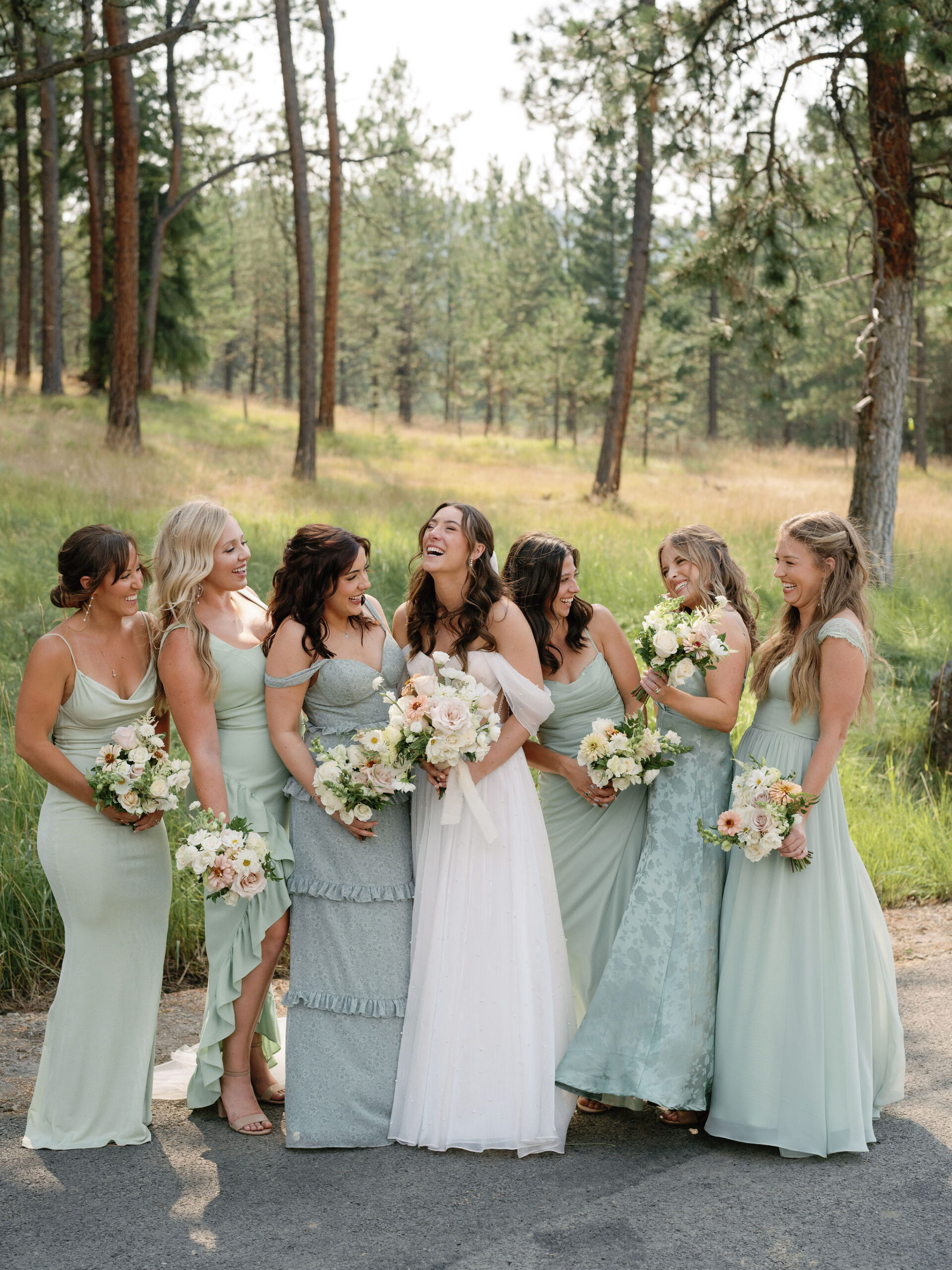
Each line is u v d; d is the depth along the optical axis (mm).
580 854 3740
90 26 10320
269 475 18469
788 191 11281
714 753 3533
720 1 10297
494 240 57469
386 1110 3295
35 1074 3652
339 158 26062
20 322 31375
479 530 3469
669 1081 3262
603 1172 3084
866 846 5855
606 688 3783
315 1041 3316
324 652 3441
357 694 3469
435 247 55688
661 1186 2996
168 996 4387
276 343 60531
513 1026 3252
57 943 4465
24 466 14344
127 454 17109
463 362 53844
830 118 10688
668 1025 3297
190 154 29844
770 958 3277
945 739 7199
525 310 52656
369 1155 3180
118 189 17438
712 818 3471
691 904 3379
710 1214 2830
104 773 3107
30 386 30406
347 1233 2723
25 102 29125
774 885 3309
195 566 3375
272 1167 3090
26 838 4938
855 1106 3172
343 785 3246
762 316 11727
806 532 3434
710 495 22281
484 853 3348
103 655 3305
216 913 3359
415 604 3604
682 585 3605
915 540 13500
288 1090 3297
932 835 6008
